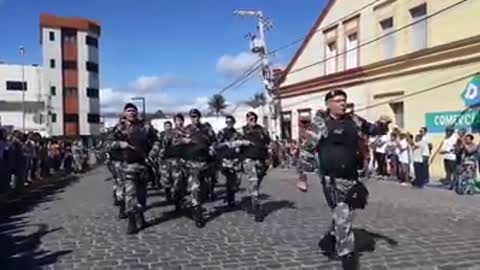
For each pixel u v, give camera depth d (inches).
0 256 297.0
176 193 441.4
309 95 1245.1
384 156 794.2
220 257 283.7
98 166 1386.6
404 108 898.1
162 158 473.7
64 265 273.7
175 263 273.1
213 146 400.8
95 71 2778.1
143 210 371.6
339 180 247.3
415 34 871.7
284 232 349.4
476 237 327.3
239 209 456.1
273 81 1406.3
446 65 796.0
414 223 379.9
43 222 410.6
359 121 258.7
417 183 678.5
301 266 262.4
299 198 543.2
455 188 620.1
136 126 359.3
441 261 267.9
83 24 2699.3
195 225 380.5
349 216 249.9
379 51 968.9
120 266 269.0
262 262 271.6
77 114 2696.9
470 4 751.1
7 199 581.3
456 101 776.9
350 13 1064.8
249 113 408.5
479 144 632.4
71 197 590.6
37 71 2640.3
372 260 269.9
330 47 1164.5
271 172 983.6
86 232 362.9
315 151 262.2
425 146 684.7
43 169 872.3
